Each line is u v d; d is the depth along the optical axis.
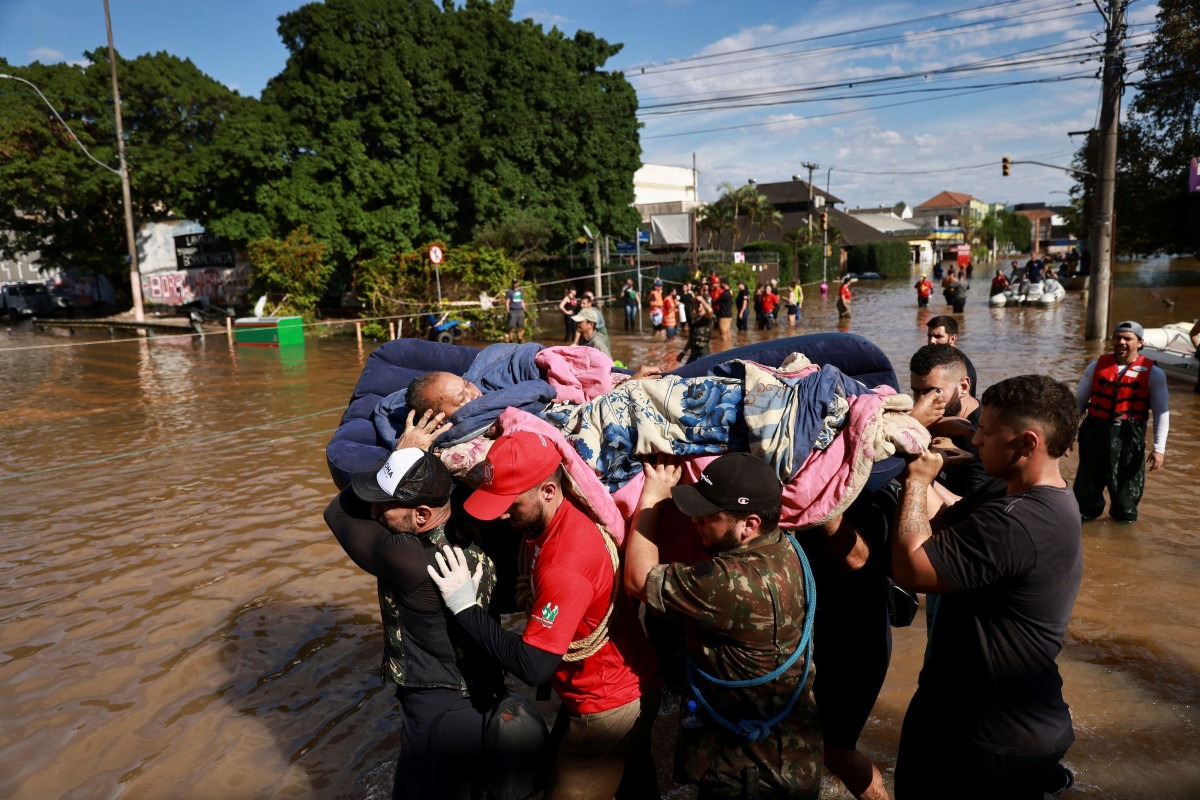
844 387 2.56
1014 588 2.17
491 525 2.80
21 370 17.31
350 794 3.23
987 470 2.31
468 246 22.33
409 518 2.48
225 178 26.64
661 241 33.97
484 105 29.23
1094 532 5.72
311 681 4.12
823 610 2.79
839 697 2.81
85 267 32.94
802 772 2.30
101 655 4.43
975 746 2.25
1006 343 17.34
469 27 28.72
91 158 27.19
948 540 2.20
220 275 34.28
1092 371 5.86
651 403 2.63
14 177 27.72
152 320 29.23
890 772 3.23
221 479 8.02
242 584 5.36
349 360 17.91
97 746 3.60
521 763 2.54
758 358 3.17
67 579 5.52
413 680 2.57
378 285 22.61
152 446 9.65
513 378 3.23
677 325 22.44
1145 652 4.06
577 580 2.30
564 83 30.58
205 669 4.27
